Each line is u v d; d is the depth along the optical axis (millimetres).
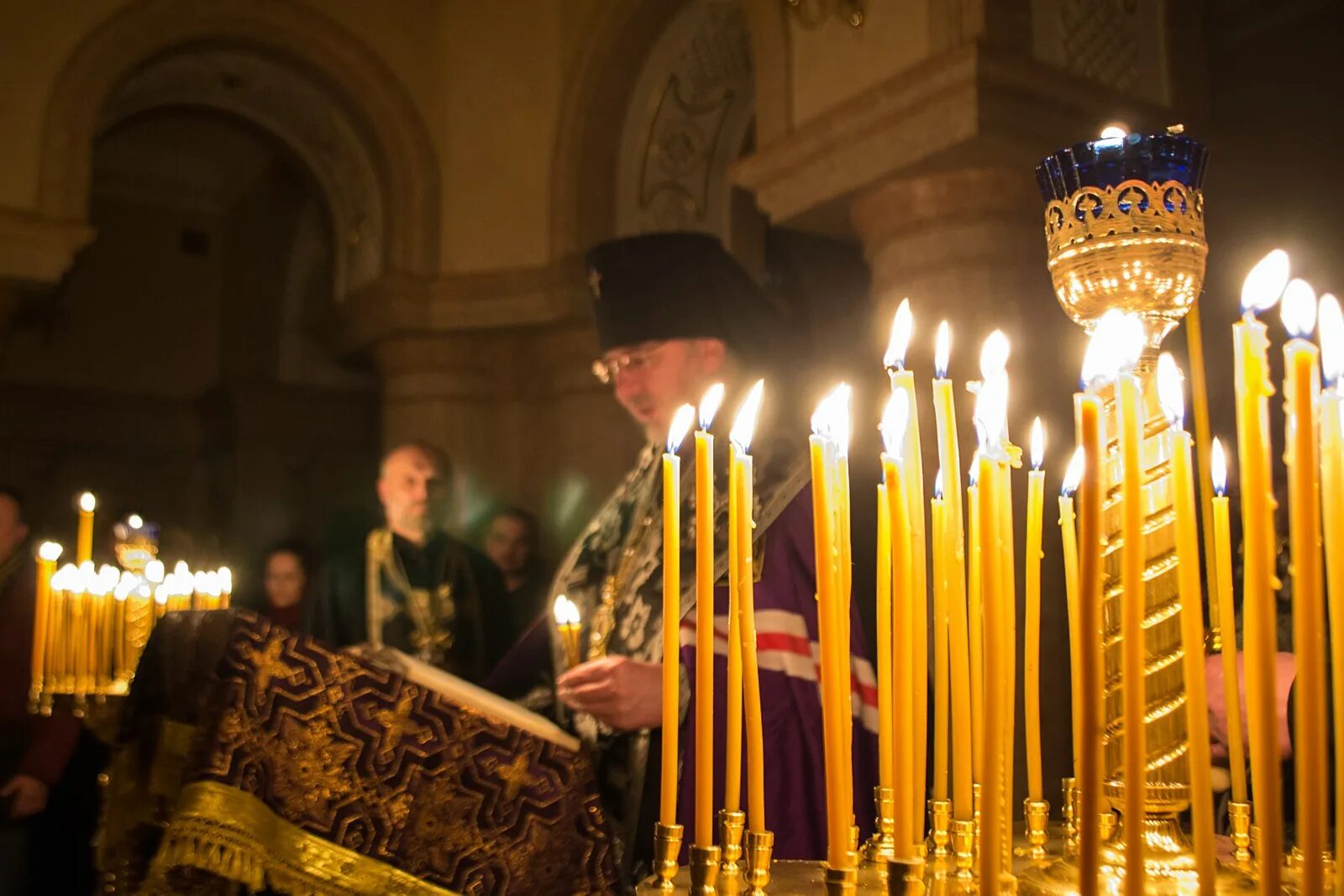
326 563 3350
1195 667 653
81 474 8367
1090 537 592
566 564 2268
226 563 7406
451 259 5867
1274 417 3018
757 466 1979
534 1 5926
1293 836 1295
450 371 5906
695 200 5680
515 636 3361
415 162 5887
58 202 5148
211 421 8664
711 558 875
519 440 5910
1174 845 869
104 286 8586
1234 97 3869
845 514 913
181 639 1267
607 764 1886
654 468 2180
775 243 5789
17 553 3396
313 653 1240
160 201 8789
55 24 5250
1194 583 660
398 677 1273
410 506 3283
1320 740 568
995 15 3420
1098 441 593
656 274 2195
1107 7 3686
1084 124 3523
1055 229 960
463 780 1258
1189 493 682
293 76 5949
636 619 1986
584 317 5605
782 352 2287
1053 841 1083
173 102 6168
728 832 893
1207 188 3840
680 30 5395
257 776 1163
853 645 1750
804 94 3988
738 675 888
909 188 3596
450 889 1222
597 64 5555
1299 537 578
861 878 920
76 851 3189
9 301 5082
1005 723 854
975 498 884
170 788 1246
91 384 8469
